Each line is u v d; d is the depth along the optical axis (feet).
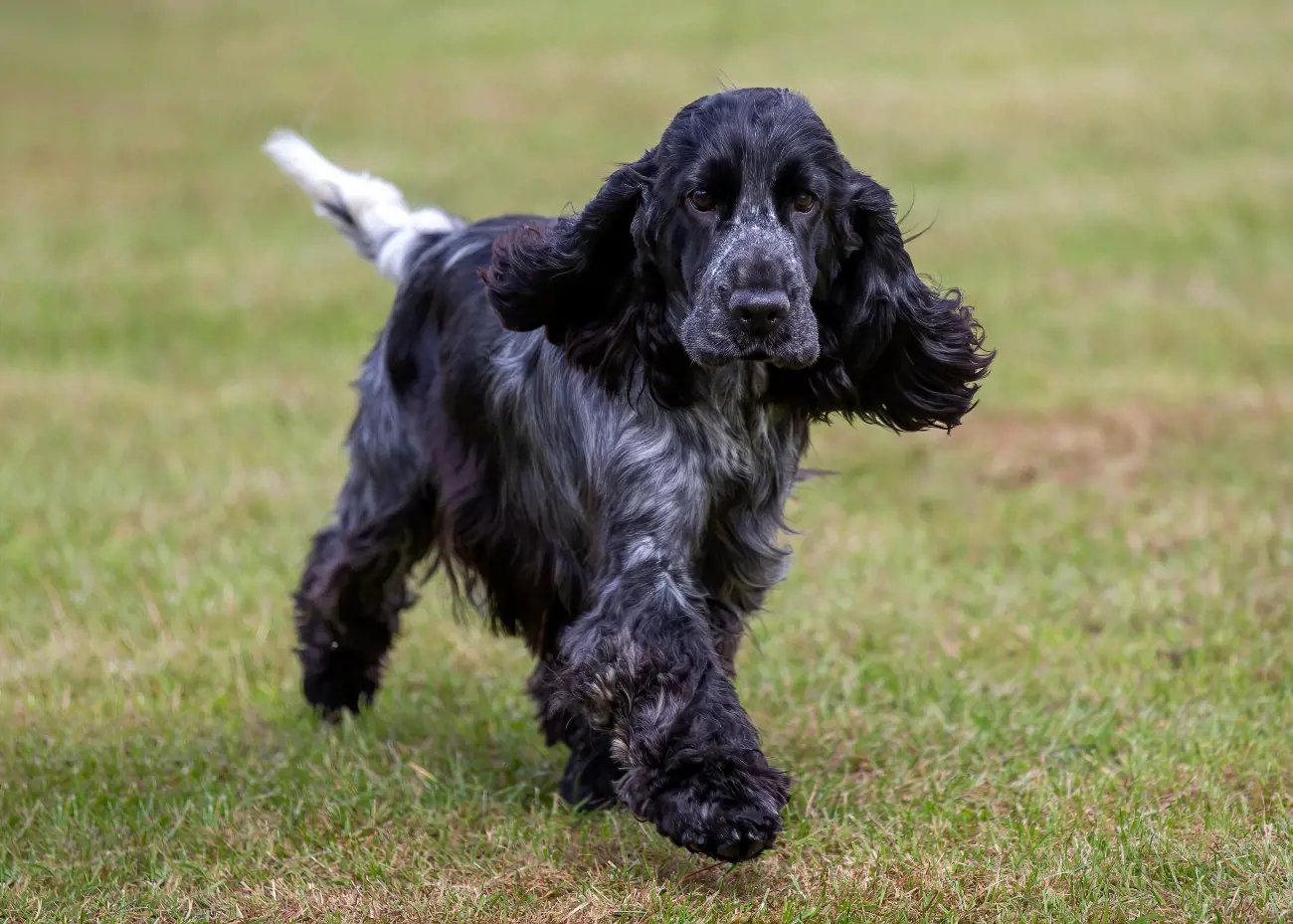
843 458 47.34
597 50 128.77
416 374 28.27
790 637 33.22
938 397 24.02
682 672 21.67
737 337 20.67
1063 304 66.23
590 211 22.68
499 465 26.03
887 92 108.58
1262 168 88.99
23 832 24.73
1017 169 90.99
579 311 23.31
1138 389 53.98
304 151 31.83
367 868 23.09
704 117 21.59
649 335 22.44
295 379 58.80
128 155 102.58
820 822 24.43
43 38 143.13
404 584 30.42
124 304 69.56
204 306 69.26
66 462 47.09
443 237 29.32
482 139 103.14
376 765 27.55
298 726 29.55
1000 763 26.53
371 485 29.25
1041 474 44.91
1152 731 27.30
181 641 33.65
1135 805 24.26
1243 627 32.37
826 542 39.22
